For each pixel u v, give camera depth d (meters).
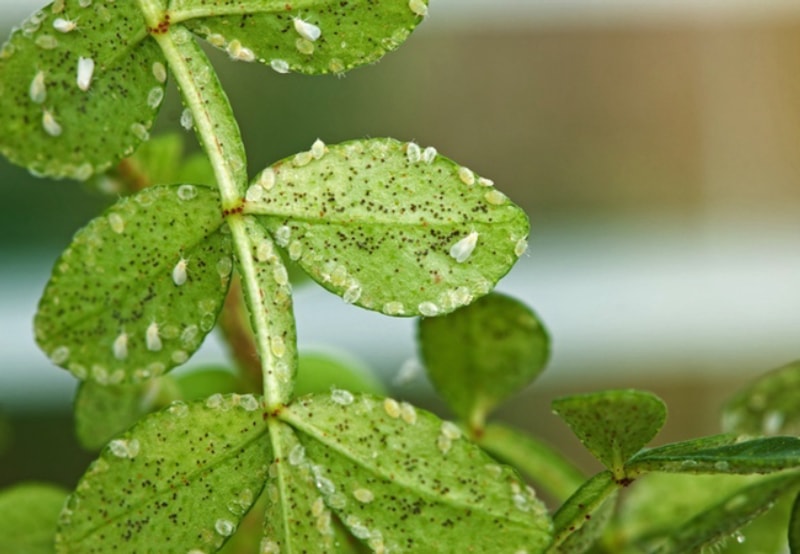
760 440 0.14
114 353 0.15
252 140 0.27
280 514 0.14
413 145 0.15
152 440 0.14
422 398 0.26
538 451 0.17
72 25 0.15
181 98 0.15
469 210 0.14
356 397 0.14
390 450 0.14
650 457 0.14
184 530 0.14
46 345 0.15
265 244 0.15
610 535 0.17
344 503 0.14
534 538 0.14
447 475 0.14
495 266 0.14
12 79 0.15
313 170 0.15
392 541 0.14
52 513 0.17
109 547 0.14
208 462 0.14
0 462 0.27
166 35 0.15
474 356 0.17
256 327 0.14
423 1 0.15
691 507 0.17
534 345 0.17
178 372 0.18
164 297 0.15
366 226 0.15
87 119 0.15
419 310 0.14
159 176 0.18
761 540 0.17
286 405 0.14
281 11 0.15
